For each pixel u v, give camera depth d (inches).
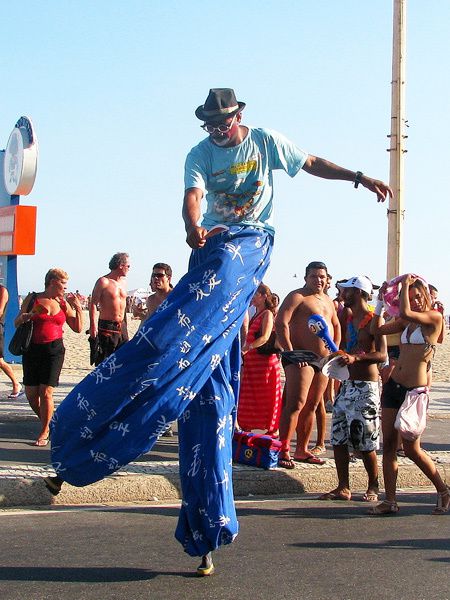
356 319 327.9
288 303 357.1
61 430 209.5
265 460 339.3
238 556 243.1
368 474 327.0
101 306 445.4
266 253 219.6
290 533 271.7
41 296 382.9
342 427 325.4
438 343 307.7
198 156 217.6
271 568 232.1
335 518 294.4
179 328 206.2
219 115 211.3
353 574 227.9
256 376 397.4
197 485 215.6
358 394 323.3
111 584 216.1
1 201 826.8
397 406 303.3
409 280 309.4
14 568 227.0
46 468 317.7
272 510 304.2
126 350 205.6
